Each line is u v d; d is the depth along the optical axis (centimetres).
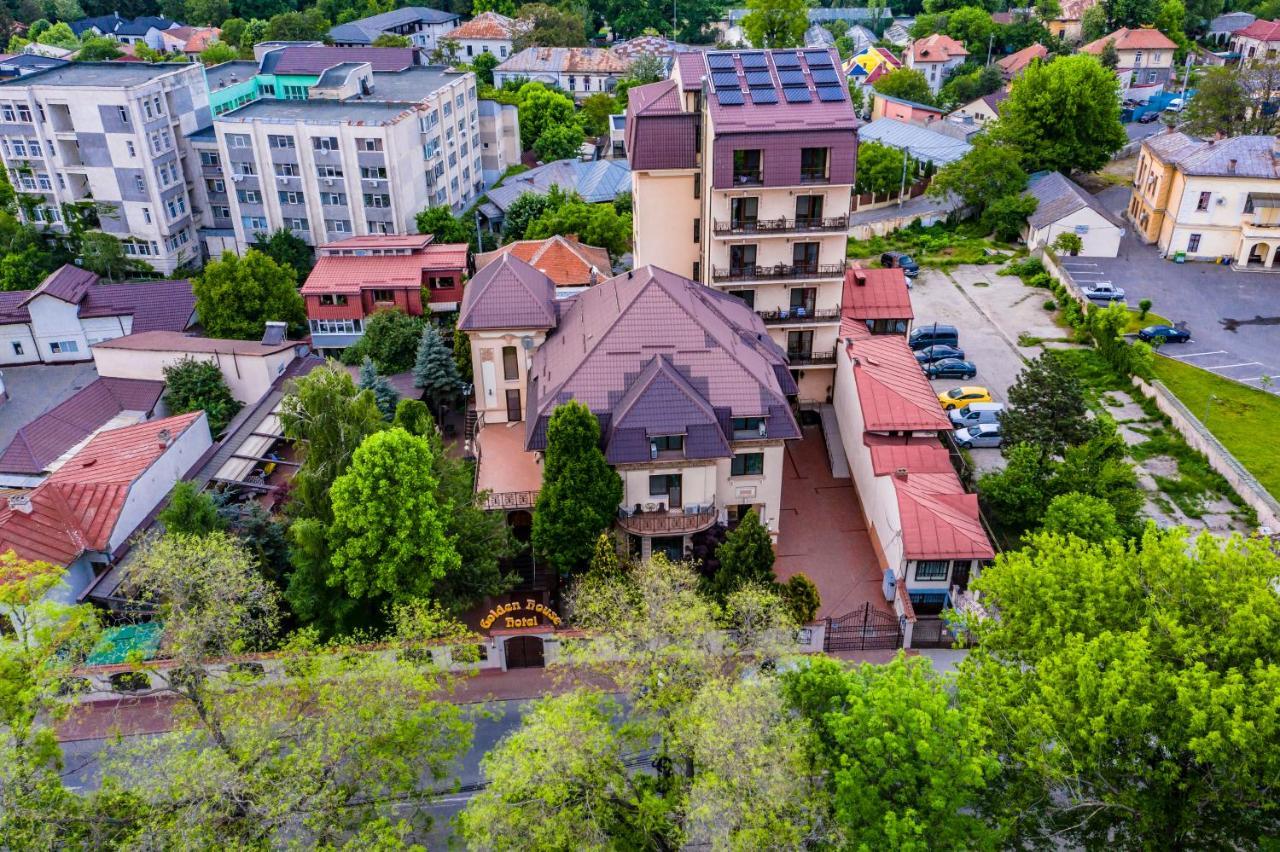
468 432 6134
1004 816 2973
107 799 3161
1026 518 5050
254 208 10006
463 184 11656
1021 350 7525
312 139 9481
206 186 10581
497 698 4278
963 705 3123
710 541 4931
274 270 7981
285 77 12356
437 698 4259
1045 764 2827
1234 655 2961
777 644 3588
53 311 8038
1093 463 5038
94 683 4147
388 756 3316
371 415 4928
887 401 5509
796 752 2902
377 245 7850
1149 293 8369
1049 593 3328
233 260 7888
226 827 3142
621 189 10794
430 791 3447
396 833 3191
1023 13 18850
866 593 4894
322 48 13025
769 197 5972
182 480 5188
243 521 4794
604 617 3947
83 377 8038
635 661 3538
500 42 18088
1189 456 5966
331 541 4297
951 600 4622
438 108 10656
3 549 4631
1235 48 17538
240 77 12550
